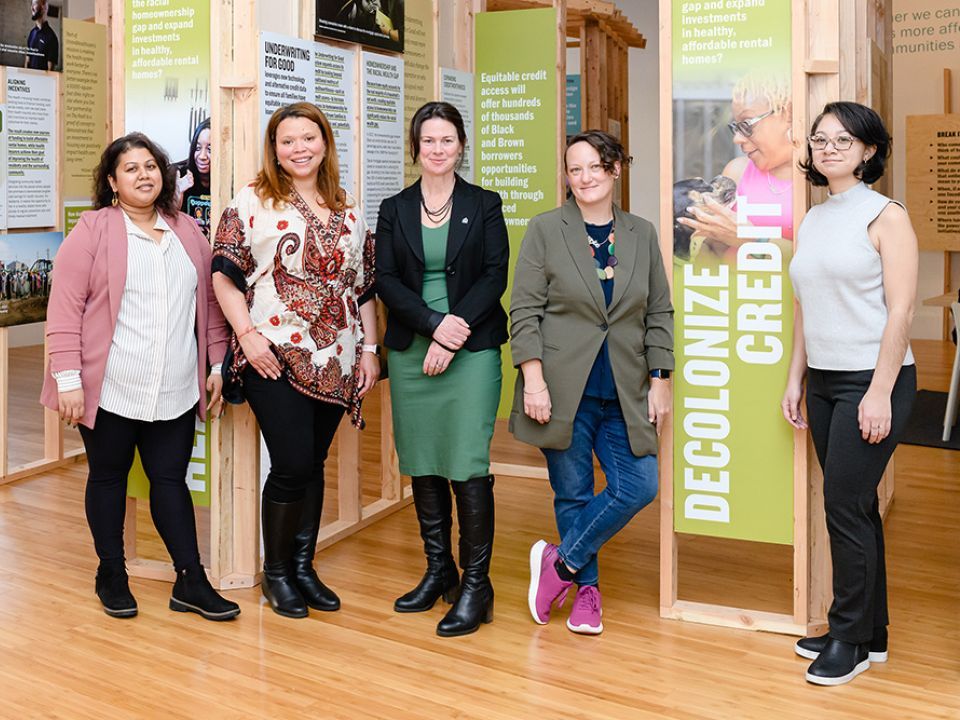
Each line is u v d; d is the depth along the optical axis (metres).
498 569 4.13
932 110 10.27
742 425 3.47
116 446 3.52
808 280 3.00
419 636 3.45
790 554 4.32
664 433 3.58
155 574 4.04
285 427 3.50
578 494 3.46
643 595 3.85
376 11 4.55
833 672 3.07
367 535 4.63
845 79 3.50
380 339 4.83
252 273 3.49
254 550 3.98
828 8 3.30
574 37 9.67
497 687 3.06
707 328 3.48
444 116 3.39
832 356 2.98
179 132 3.91
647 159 12.91
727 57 3.39
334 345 3.53
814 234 3.00
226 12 3.79
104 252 3.40
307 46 4.08
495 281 3.46
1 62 5.22
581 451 3.43
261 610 3.70
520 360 3.35
